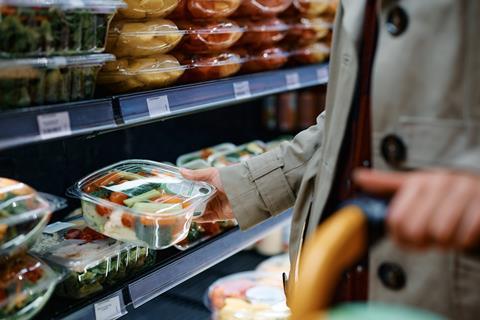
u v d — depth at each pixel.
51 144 1.71
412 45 0.95
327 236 0.63
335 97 1.13
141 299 1.33
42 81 1.07
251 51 1.82
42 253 1.24
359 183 0.69
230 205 1.42
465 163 0.88
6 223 1.05
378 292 1.01
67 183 1.78
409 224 0.62
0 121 0.98
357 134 1.07
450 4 0.91
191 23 1.58
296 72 1.92
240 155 1.99
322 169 1.17
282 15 1.97
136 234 1.27
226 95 1.57
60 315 1.19
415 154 0.96
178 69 1.47
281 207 1.45
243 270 2.17
